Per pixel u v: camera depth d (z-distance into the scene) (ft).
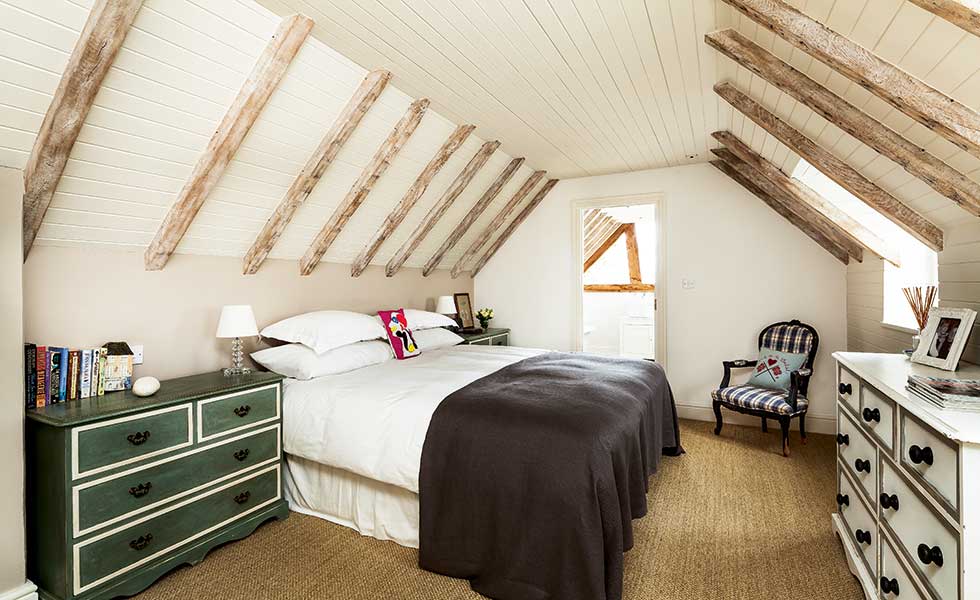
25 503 6.20
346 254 13.24
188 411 7.46
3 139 6.28
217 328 9.98
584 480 6.26
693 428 14.43
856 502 6.97
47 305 7.55
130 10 5.76
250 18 7.05
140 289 8.77
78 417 6.21
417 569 7.36
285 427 9.04
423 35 7.75
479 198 15.35
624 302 26.73
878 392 6.05
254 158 9.05
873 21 4.96
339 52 8.30
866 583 6.28
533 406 7.41
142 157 7.62
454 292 18.20
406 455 7.57
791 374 12.10
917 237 8.38
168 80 7.02
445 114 11.18
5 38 5.49
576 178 17.29
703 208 15.31
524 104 10.54
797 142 9.02
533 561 6.38
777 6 5.80
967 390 4.74
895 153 6.47
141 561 6.82
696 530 8.45
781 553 7.68
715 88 9.49
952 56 4.61
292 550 7.91
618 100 10.32
